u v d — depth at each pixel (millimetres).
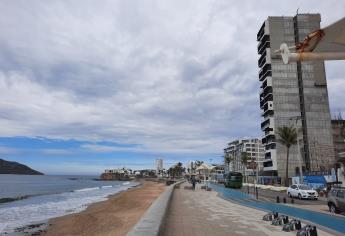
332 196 20766
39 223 28547
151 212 11695
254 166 60969
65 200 57656
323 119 110688
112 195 70688
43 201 55688
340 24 4004
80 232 21547
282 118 110500
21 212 38594
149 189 73312
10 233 24250
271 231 11797
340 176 46281
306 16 113625
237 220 14586
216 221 14227
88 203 50281
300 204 27047
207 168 74375
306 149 108500
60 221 29125
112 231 18703
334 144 110938
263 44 118562
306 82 112375
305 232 10477
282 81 112875
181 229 12141
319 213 17234
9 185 129750
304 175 58156
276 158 106625
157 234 7828
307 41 4297
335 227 13141
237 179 55719
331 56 4395
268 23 115188
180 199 27438
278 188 51781
